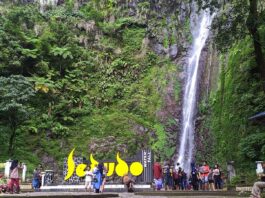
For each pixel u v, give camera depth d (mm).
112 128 37062
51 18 46375
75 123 38062
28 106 35750
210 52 39969
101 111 39406
